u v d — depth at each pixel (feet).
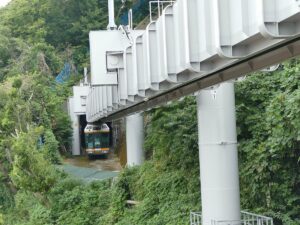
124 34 97.25
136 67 79.10
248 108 85.51
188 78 65.26
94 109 152.35
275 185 76.07
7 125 160.56
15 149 134.82
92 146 238.27
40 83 219.20
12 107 161.79
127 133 146.20
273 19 42.01
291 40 45.88
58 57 290.56
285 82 68.95
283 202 76.69
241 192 81.51
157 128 112.27
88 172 182.39
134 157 143.74
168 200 101.14
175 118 98.73
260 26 42.01
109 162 228.84
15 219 158.92
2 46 271.08
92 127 238.48
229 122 75.51
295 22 42.45
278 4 41.86
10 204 174.29
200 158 77.00
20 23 309.83
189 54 57.62
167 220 94.79
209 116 75.51
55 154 206.59
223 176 74.84
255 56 52.65
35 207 148.77
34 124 186.50
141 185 116.37
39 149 167.43
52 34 314.14
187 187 98.07
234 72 61.52
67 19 316.81
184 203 94.79
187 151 95.96
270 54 52.75
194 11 57.98
